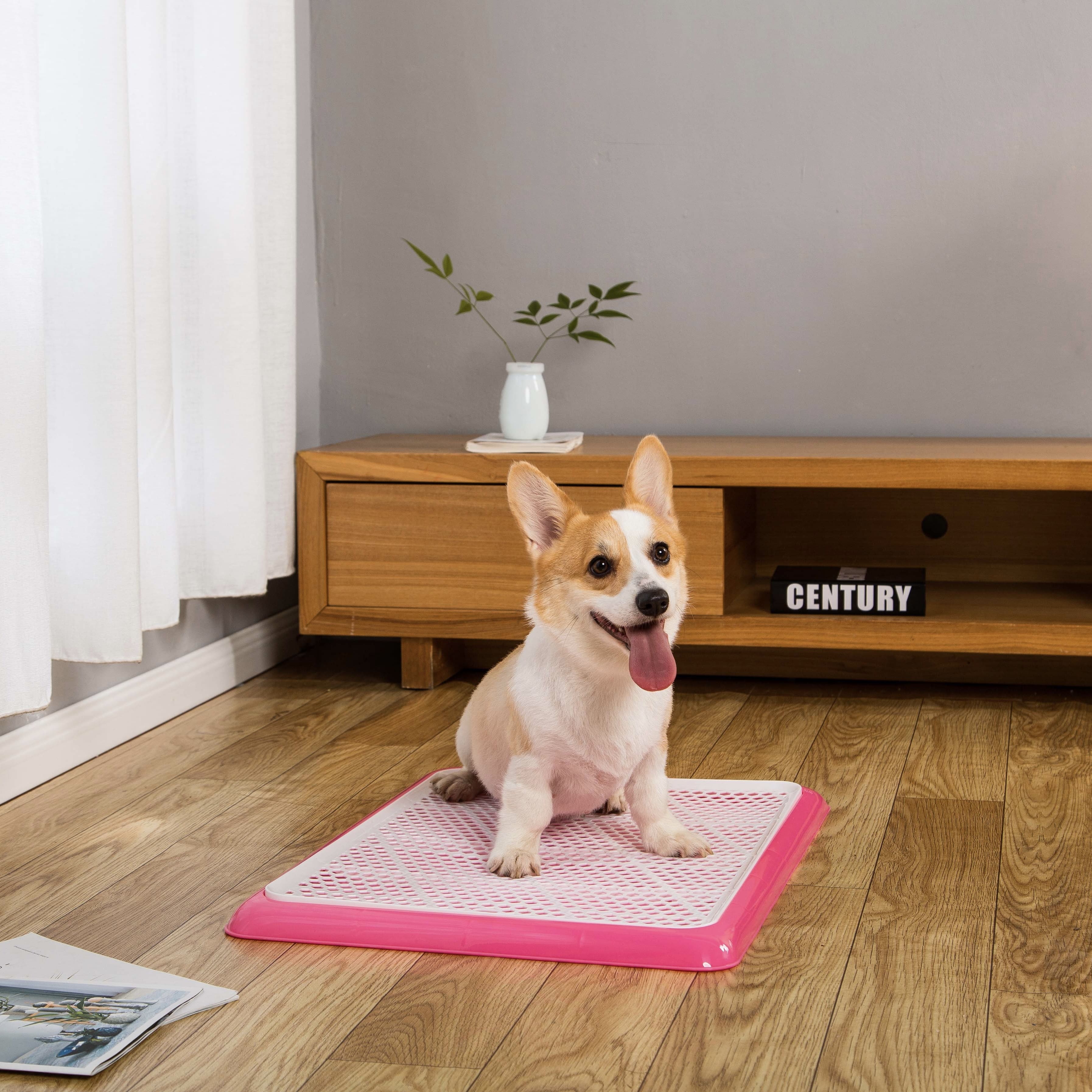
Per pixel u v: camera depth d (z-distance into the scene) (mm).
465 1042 1115
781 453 2262
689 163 2654
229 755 2033
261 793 1840
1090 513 2484
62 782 1906
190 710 2320
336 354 2881
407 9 2744
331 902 1356
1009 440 2520
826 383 2650
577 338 2703
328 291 2865
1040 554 2521
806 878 1479
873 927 1335
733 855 1502
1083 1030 1110
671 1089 1030
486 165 2750
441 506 2342
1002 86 2500
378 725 2199
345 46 2783
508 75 2715
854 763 1944
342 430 2904
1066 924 1333
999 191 2527
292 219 2373
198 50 2055
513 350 2789
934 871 1490
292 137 2348
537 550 1478
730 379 2691
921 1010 1152
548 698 1445
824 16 2559
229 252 2104
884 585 2238
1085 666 2428
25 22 1536
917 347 2600
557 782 1507
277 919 1339
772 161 2617
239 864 1563
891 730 2139
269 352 2332
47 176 1727
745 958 1266
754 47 2596
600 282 2730
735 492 2357
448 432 2850
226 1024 1156
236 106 2096
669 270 2691
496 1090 1035
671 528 1511
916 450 2295
